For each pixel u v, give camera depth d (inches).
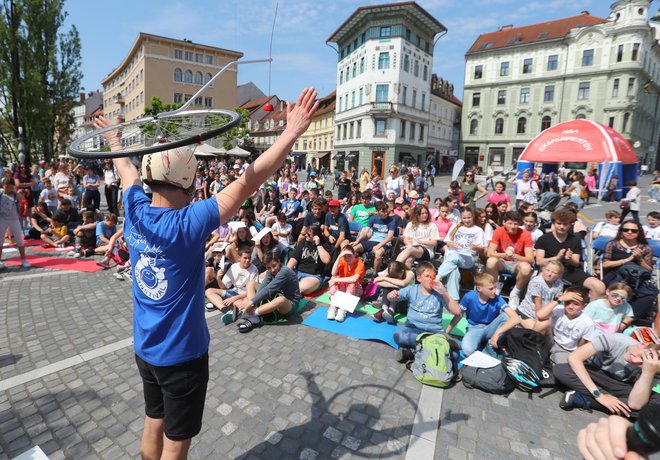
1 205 252.2
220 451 99.3
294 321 184.1
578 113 1560.0
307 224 268.1
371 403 120.6
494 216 265.9
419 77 1523.1
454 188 384.8
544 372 128.1
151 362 61.3
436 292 154.6
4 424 108.5
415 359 138.9
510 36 1726.1
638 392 106.0
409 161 1491.1
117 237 272.8
